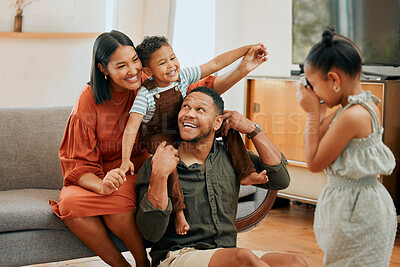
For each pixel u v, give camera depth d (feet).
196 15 12.31
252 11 12.12
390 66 10.07
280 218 10.62
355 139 5.04
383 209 5.06
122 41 5.92
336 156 5.08
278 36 11.87
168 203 5.47
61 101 11.47
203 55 12.41
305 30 10.25
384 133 8.69
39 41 11.13
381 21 9.37
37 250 6.24
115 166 6.66
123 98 6.45
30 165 7.71
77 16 11.36
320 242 5.34
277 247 8.89
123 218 5.99
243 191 7.62
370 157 4.99
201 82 6.61
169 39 12.20
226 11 12.24
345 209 5.08
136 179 6.32
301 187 9.81
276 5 11.84
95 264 8.01
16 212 6.13
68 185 6.39
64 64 11.41
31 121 7.88
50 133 7.90
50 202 6.48
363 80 8.82
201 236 5.73
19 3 10.79
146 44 5.95
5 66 10.89
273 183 6.23
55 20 11.17
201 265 5.27
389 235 5.09
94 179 6.17
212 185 5.80
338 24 9.84
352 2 9.64
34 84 11.18
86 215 5.97
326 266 5.26
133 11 11.94
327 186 5.34
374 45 9.51
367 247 5.02
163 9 12.08
